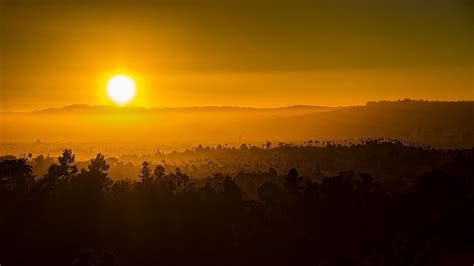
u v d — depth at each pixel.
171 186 127.12
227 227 111.75
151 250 104.56
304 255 102.50
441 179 115.62
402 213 113.88
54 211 115.69
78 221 113.50
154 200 120.69
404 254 92.25
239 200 123.19
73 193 120.81
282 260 101.50
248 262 101.69
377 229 110.88
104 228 111.50
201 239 107.94
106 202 120.06
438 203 112.06
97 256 97.12
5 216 112.94
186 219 114.44
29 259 101.88
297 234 109.75
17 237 107.44
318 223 115.62
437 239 100.62
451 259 88.75
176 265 101.25
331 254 101.94
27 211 114.75
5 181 125.69
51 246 105.50
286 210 120.62
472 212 109.00
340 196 120.69
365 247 104.00
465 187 116.94
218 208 118.81
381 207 115.62
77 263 93.38
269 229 111.75
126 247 105.44
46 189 122.56
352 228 112.31
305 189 126.56
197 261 102.25
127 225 112.75
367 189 129.12
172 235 109.19
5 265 99.62
